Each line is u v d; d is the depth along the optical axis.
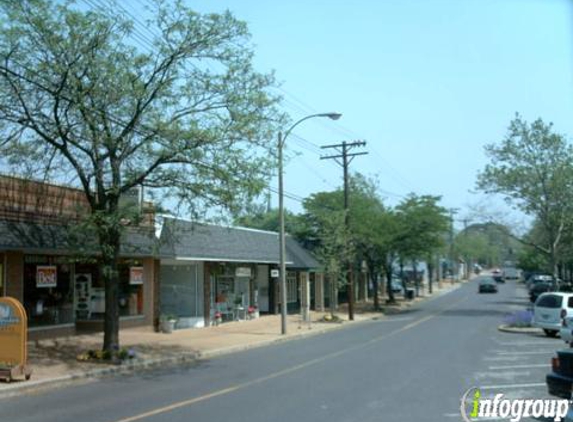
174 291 30.97
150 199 19.34
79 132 17.23
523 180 38.28
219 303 33.31
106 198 17.86
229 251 32.66
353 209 46.97
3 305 14.73
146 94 17.34
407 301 60.03
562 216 37.84
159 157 17.62
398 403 11.25
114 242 18.05
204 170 17.59
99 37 16.45
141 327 26.62
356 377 14.56
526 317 28.41
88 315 24.03
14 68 16.39
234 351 22.25
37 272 20.88
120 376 16.28
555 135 37.84
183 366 18.08
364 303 56.09
